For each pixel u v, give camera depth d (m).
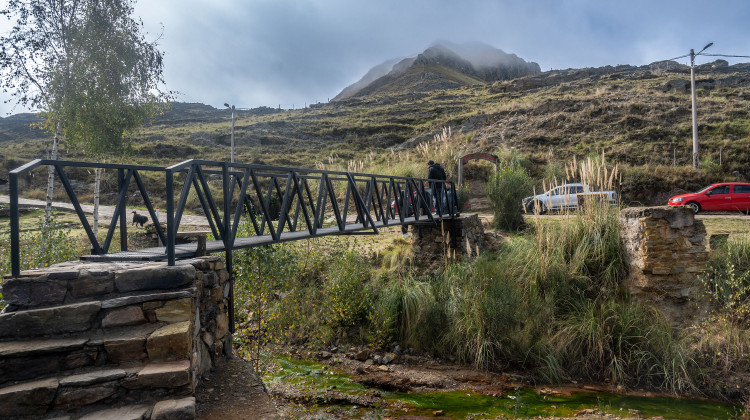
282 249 6.73
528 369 7.12
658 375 6.67
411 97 61.69
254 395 3.38
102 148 11.33
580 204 9.73
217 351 4.05
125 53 11.41
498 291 7.83
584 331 7.12
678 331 7.46
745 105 28.22
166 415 2.54
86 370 2.77
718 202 14.71
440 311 8.22
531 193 13.33
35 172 25.81
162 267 3.33
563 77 52.44
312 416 5.36
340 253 9.11
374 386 6.57
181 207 3.78
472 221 11.34
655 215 7.86
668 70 47.78
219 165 4.57
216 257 4.23
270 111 88.31
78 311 2.96
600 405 5.95
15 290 2.99
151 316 3.14
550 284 8.25
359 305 8.60
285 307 7.03
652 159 21.89
